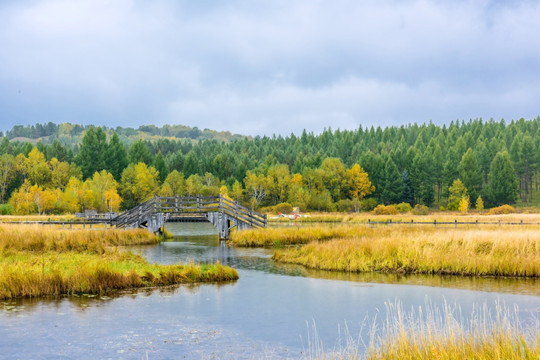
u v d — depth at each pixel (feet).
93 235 110.52
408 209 380.58
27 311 49.39
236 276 70.44
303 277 71.97
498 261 72.59
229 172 579.48
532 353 28.12
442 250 78.84
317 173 461.37
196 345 39.99
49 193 347.36
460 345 30.60
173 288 62.44
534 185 598.75
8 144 590.14
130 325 45.37
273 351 38.58
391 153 611.47
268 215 314.76
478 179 501.97
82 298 55.57
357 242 89.92
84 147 524.11
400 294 58.95
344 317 48.80
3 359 36.37
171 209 149.38
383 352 31.68
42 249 86.22
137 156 567.59
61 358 36.68
